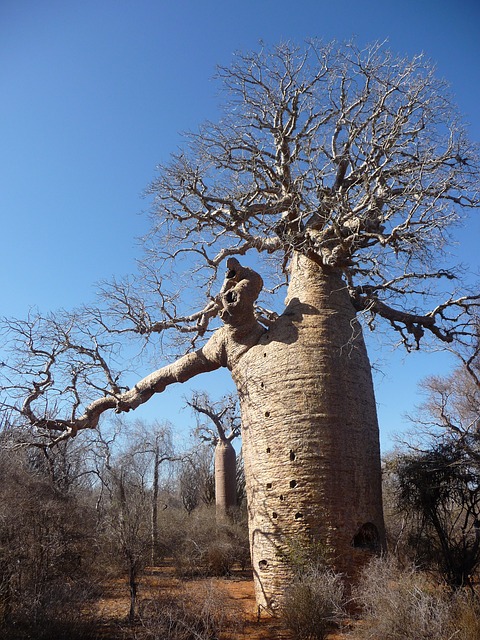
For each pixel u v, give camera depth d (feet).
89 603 37.09
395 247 44.65
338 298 46.65
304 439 41.78
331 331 44.80
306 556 39.17
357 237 44.86
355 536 40.83
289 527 40.52
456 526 50.19
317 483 40.70
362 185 47.03
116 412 53.72
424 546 44.47
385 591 30.25
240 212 49.03
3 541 38.22
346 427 42.50
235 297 47.37
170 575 55.11
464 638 26.45
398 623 27.86
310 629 33.22
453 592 33.58
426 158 46.88
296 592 34.86
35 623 32.50
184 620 33.35
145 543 46.21
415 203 42.98
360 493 41.55
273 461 42.47
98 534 45.91
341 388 43.29
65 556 41.98
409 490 46.42
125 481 57.72
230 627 35.76
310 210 46.32
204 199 50.16
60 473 64.85
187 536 67.51
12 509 40.06
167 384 53.98
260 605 40.83
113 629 35.55
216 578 58.85
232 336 48.06
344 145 50.06
